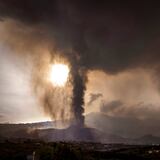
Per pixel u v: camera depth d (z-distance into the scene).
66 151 189.25
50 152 186.12
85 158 196.12
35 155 187.12
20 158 193.38
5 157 196.75
